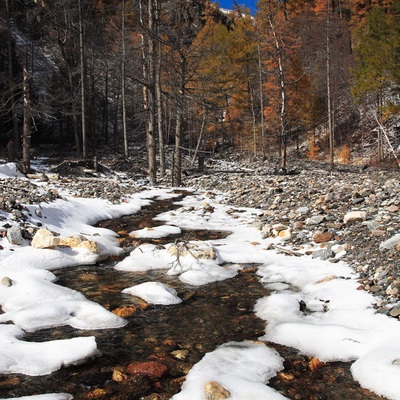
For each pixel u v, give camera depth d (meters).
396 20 26.66
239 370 3.79
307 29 33.62
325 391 3.51
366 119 40.25
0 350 3.88
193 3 18.78
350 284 5.73
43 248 7.28
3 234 7.38
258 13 27.44
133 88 31.22
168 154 31.53
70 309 5.04
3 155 23.67
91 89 34.50
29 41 36.53
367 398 3.40
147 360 3.99
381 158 31.84
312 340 4.33
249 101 37.34
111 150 33.31
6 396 3.34
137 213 12.00
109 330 4.67
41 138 33.81
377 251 6.55
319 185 13.87
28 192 10.30
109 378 3.67
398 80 25.98
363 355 3.97
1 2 31.92
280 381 3.68
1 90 26.89
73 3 29.03
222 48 24.73
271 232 9.08
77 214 10.10
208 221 10.84
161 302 5.54
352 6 42.00
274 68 32.28
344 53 41.81
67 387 3.52
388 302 4.90
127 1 25.45
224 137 44.38
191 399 3.32
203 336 4.57
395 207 8.28
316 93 39.56
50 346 4.01
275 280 6.38
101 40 33.41
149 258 7.37
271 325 4.81
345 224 8.35
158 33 17.27
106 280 6.42
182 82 17.06
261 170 24.59
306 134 43.97
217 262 7.27
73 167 20.27
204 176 22.12
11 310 5.02
